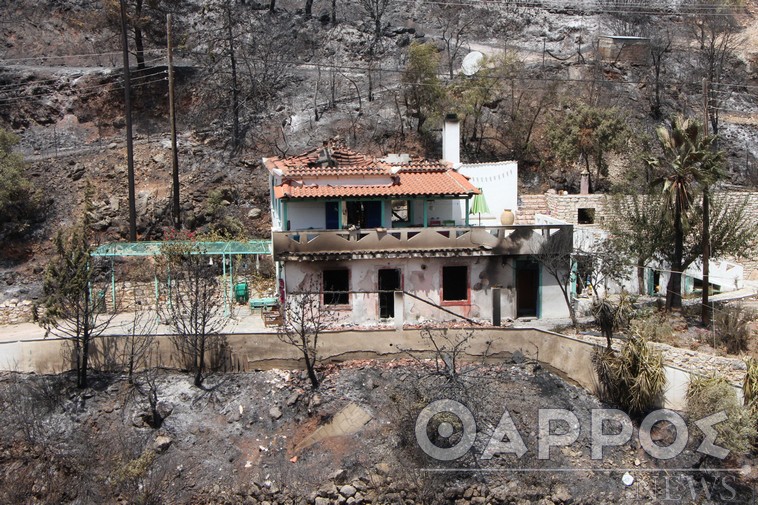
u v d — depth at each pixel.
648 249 34.62
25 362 29.61
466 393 27.92
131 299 36.31
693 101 61.59
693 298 36.88
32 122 52.03
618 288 37.97
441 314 33.09
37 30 60.16
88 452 26.50
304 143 50.88
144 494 24.81
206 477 25.88
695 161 32.78
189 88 54.16
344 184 33.38
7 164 44.00
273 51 58.16
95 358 29.81
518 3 72.75
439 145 52.28
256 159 48.81
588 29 70.62
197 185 46.44
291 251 31.75
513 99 55.22
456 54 61.25
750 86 65.31
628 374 27.36
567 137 49.78
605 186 50.72
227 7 57.62
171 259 33.94
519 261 33.62
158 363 30.06
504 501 25.09
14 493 25.09
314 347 28.92
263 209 45.66
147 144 49.84
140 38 54.53
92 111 52.81
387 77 58.03
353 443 26.66
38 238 43.31
